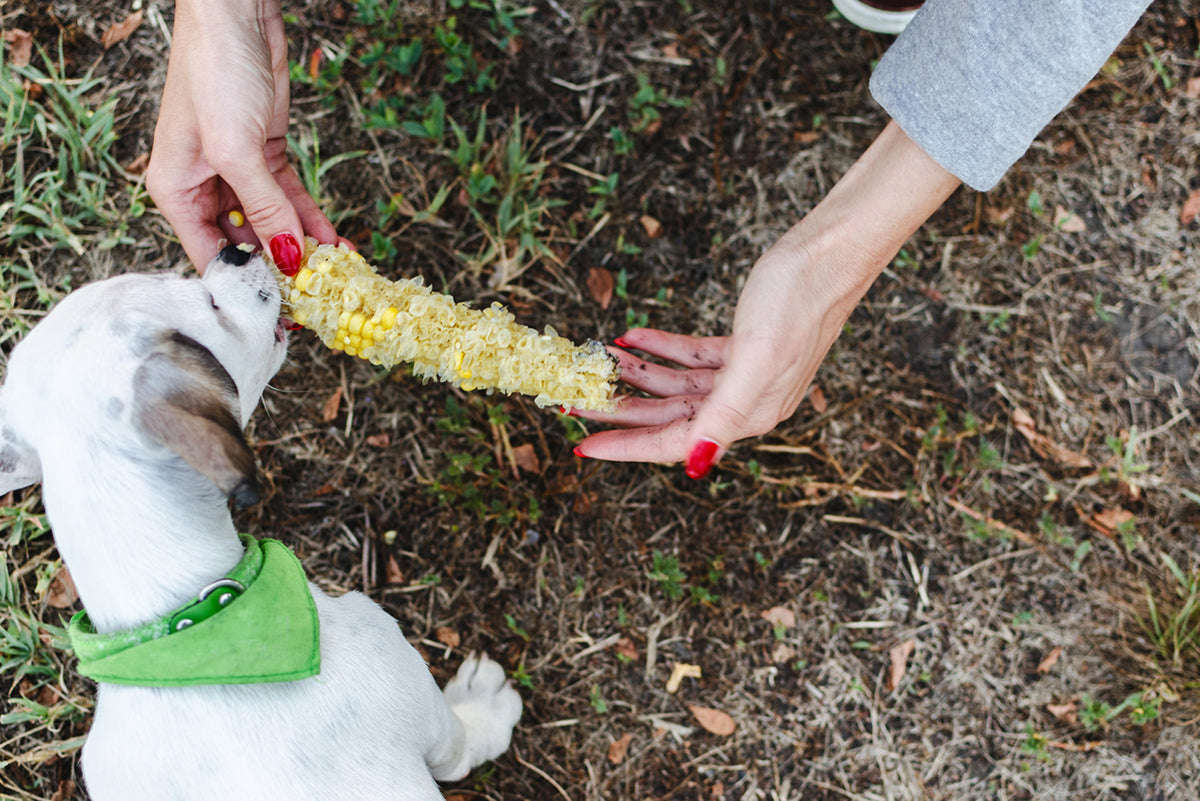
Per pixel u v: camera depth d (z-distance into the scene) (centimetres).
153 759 64
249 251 69
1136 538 92
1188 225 95
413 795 67
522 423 89
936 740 89
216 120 69
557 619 88
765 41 95
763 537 91
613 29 94
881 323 93
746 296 74
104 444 62
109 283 65
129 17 90
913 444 92
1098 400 94
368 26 91
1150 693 89
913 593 91
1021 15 65
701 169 94
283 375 88
